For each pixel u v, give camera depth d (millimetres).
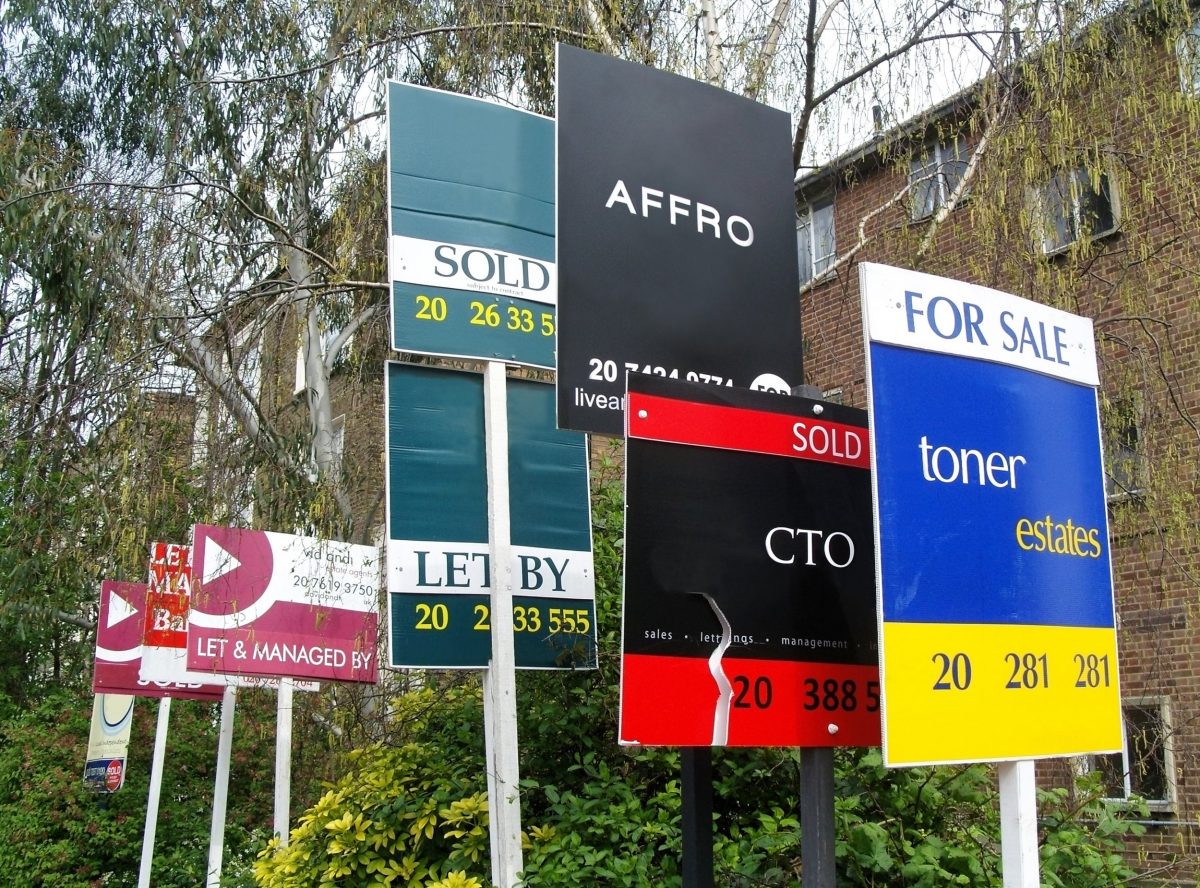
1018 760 4363
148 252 9742
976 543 4434
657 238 5926
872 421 4289
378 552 8742
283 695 10703
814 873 4531
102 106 13891
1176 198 7316
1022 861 4305
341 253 10070
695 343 5914
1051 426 4836
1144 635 8438
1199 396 7328
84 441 9125
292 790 12227
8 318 10188
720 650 4473
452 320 6699
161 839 15734
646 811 5965
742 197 6266
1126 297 6992
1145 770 6809
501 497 6523
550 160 7254
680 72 8492
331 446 11703
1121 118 7207
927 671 4168
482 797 6422
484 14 9070
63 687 19734
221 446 9031
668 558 4469
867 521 5000
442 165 6867
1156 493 6715
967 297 4684
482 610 6852
